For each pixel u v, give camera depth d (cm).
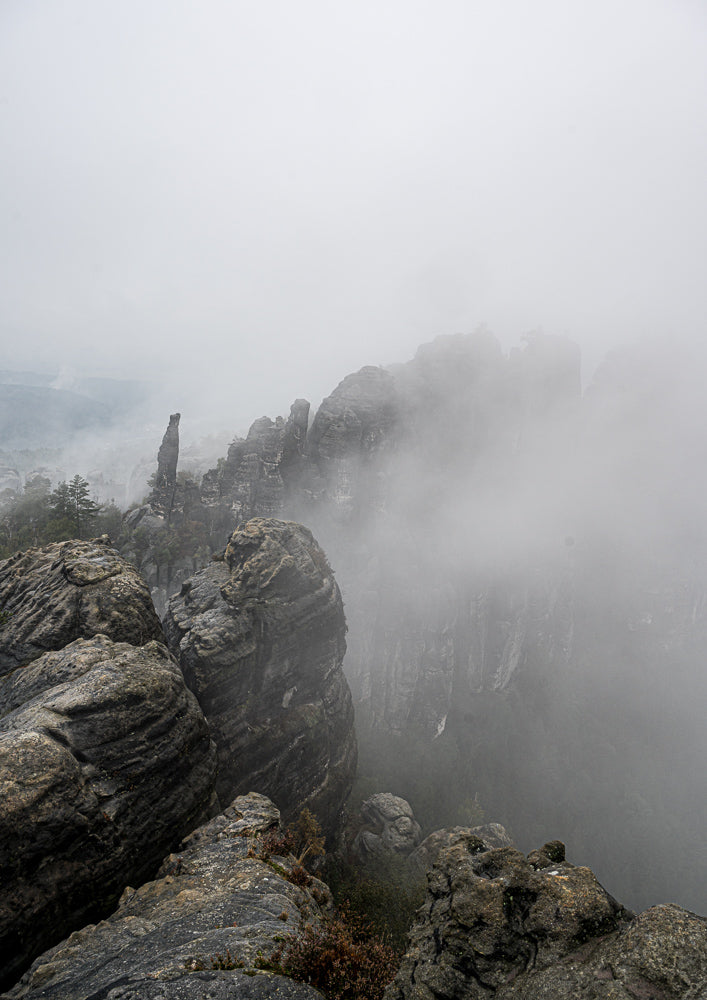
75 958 1667
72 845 2164
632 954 954
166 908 1902
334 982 1473
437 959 1181
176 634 4528
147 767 2544
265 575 4588
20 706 2647
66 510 9225
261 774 4328
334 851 5256
